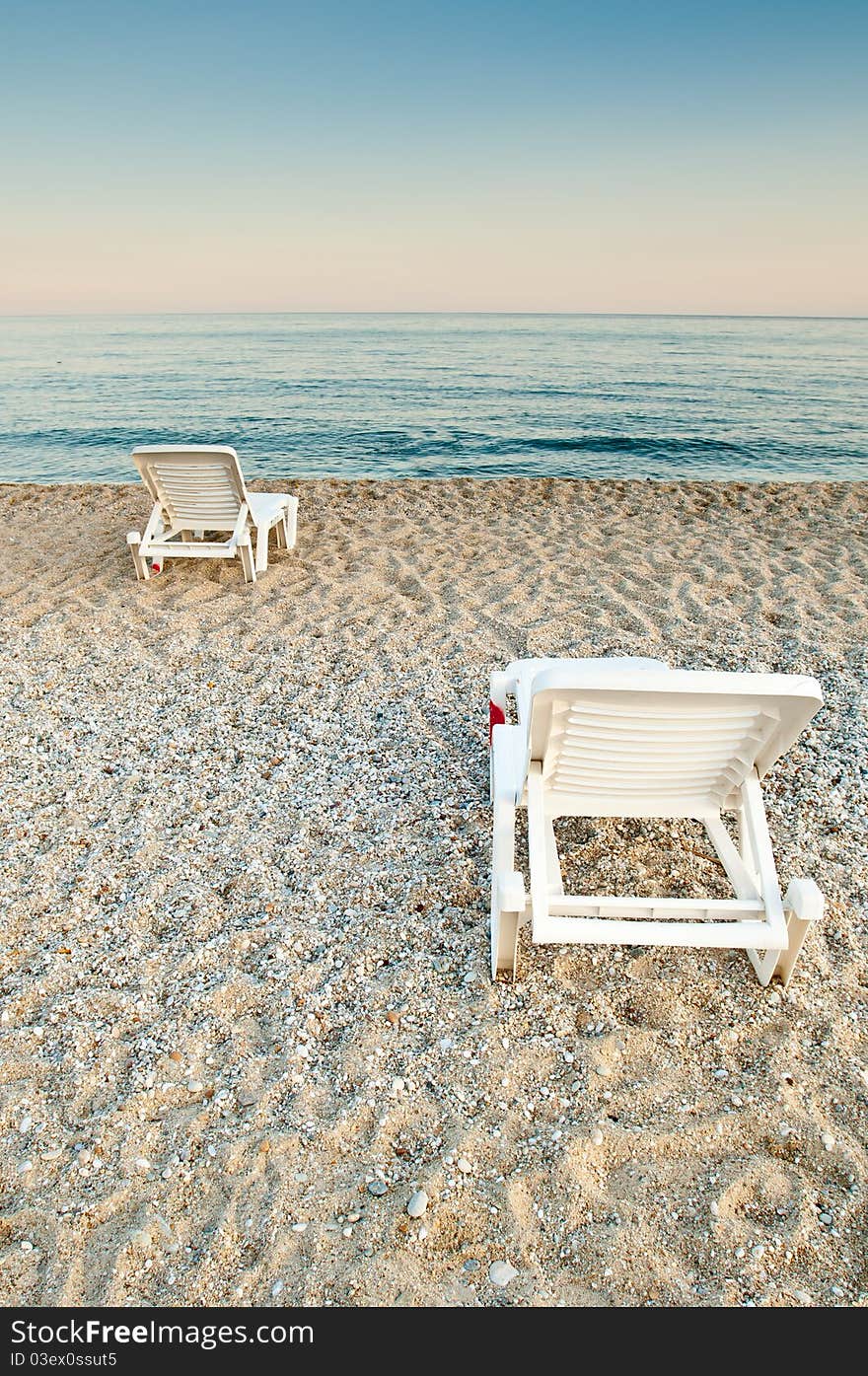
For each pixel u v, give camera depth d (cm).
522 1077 224
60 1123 212
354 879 306
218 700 455
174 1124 211
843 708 434
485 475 1217
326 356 3481
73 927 283
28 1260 180
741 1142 205
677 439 1520
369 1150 204
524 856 319
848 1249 180
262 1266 178
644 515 828
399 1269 177
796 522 794
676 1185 195
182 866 315
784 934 228
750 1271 176
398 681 474
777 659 495
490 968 263
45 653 514
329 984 256
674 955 269
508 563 674
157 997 252
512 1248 181
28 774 384
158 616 568
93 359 3359
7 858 322
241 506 614
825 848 323
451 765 387
